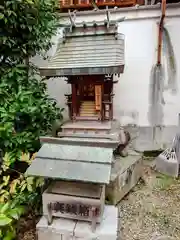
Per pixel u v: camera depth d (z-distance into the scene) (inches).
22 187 82.9
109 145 76.3
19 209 79.0
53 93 156.2
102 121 107.7
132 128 154.8
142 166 138.2
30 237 86.5
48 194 77.0
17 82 101.7
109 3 149.8
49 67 96.7
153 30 140.7
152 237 89.0
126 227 94.9
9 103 92.4
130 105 152.3
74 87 105.8
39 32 108.3
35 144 100.3
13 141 92.1
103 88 103.0
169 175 134.7
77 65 94.4
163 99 147.7
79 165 72.1
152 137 154.2
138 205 109.6
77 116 109.8
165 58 142.8
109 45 100.9
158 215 102.3
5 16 92.2
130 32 143.3
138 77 147.6
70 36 106.6
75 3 152.7
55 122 133.7
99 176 67.5
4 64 106.1
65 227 78.4
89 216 75.9
